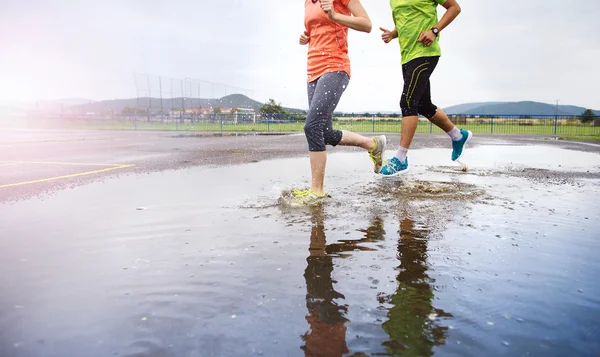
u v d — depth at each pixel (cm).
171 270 138
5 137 1278
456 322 99
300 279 127
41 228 199
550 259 146
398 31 363
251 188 309
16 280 131
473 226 193
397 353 85
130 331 97
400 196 273
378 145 342
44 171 433
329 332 94
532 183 329
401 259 146
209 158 561
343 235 178
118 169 444
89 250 162
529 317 101
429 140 1049
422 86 354
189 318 103
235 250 158
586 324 98
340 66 279
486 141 1009
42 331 98
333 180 347
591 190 295
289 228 191
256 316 103
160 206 247
